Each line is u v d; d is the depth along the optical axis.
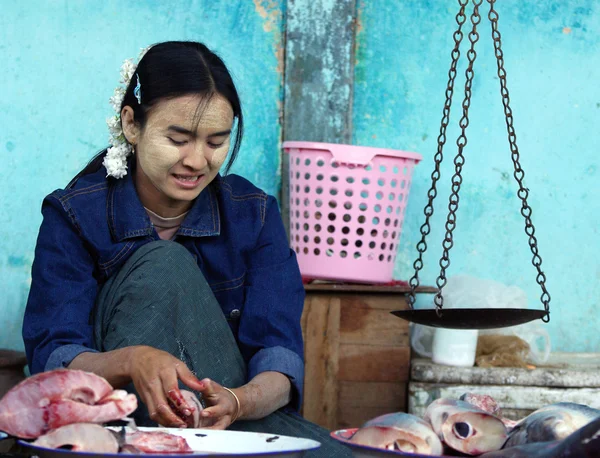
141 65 2.04
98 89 3.79
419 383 3.16
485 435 1.35
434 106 3.87
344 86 3.76
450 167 3.87
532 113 3.89
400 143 3.86
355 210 3.28
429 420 1.41
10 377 2.96
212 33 3.82
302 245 3.36
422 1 3.87
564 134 3.89
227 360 2.09
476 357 3.31
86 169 2.28
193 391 1.98
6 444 2.34
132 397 1.30
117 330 1.98
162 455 1.22
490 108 3.88
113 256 2.13
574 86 3.90
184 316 2.01
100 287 2.17
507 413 3.13
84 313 2.06
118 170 2.16
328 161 3.27
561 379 3.13
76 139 3.78
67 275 2.09
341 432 1.50
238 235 2.26
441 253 3.85
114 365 1.80
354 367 3.24
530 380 3.14
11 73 3.76
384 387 3.24
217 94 1.98
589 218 3.89
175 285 2.00
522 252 3.87
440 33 3.87
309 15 3.76
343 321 3.24
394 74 3.86
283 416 2.10
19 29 3.76
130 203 2.16
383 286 3.24
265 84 3.82
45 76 3.77
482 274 3.86
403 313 2.20
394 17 3.86
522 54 3.89
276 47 3.83
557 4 3.89
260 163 3.81
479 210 3.87
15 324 3.71
